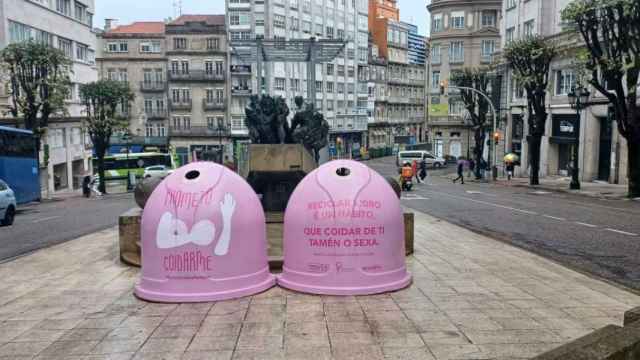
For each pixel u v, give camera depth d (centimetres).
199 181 752
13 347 576
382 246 753
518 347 559
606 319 651
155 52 6900
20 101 3266
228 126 6819
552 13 4100
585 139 3609
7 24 3638
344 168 801
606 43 2433
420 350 550
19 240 1462
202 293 718
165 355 546
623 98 2477
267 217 1188
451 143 7538
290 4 6956
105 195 4144
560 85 3962
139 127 6894
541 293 762
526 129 4512
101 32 6894
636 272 966
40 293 782
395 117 9850
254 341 578
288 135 1375
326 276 742
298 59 2612
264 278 773
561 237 1365
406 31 10262
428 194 2944
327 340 579
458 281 827
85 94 4200
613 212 1964
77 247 1148
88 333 613
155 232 734
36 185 2908
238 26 6719
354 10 8069
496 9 7150
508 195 2856
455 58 7356
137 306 709
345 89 7931
